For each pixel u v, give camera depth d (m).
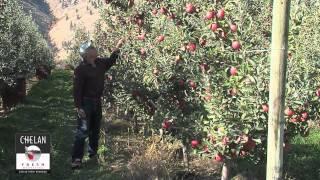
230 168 7.01
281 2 3.74
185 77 6.60
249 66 5.49
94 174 7.54
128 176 7.05
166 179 6.99
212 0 5.69
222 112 5.62
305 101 5.95
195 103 6.43
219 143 5.66
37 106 14.62
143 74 7.73
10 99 13.88
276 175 3.97
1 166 7.70
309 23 6.83
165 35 6.46
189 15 5.98
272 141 3.93
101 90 7.88
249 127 5.57
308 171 7.55
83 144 7.86
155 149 7.39
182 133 6.52
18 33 14.98
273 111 3.89
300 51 6.17
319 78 6.24
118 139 9.45
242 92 5.54
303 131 6.35
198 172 7.45
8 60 12.53
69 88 20.98
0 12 11.27
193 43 5.83
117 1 8.63
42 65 27.19
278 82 3.84
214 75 5.70
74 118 12.66
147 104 7.94
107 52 10.23
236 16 5.50
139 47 7.92
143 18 7.91
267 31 6.49
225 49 5.59
